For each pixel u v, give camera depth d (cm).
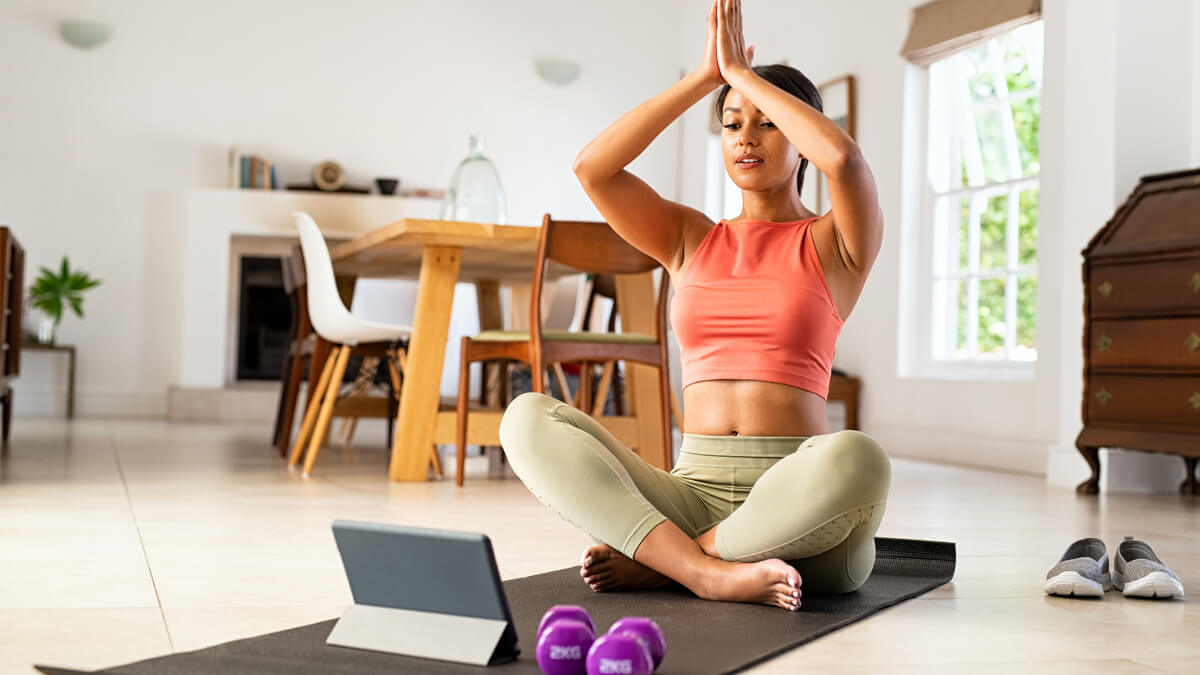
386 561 136
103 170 788
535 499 337
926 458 562
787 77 186
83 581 186
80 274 773
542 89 858
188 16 803
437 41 843
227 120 809
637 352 373
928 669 135
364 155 831
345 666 127
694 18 859
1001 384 510
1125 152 433
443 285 395
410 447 389
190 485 353
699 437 186
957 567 221
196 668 125
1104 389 413
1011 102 534
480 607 130
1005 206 535
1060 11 477
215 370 786
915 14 584
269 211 790
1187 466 414
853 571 175
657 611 162
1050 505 357
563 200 860
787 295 180
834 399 616
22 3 775
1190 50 444
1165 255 391
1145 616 173
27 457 439
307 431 431
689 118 844
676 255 195
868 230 176
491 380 562
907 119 588
